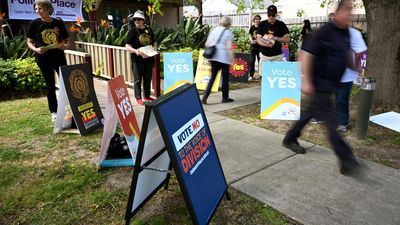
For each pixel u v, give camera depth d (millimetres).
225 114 5898
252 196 3100
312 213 2828
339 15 3314
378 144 4414
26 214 2842
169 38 10898
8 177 3463
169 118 2299
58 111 4691
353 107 6113
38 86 7531
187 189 2303
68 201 3041
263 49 7684
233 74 9055
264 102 5586
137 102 6625
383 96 5879
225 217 2797
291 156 4020
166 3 16703
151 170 2684
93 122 4961
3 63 7363
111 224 2721
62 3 11500
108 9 14844
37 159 3924
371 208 2904
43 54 5000
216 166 2859
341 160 3197
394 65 5738
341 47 3338
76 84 4770
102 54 8977
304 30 10734
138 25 6402
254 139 4617
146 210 2914
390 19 5590
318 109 3430
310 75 3443
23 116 5641
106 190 3236
